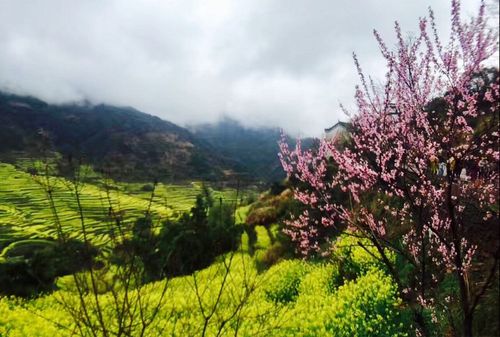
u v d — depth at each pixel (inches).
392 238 340.5
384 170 274.2
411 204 268.4
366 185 290.8
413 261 286.7
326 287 610.9
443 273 327.6
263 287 659.4
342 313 470.3
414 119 270.7
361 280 540.4
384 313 446.6
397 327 406.3
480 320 277.4
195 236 915.4
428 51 252.2
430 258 333.1
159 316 410.9
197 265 863.1
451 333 306.8
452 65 242.1
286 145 324.5
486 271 273.7
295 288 699.4
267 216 1406.3
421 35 253.3
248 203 1931.6
